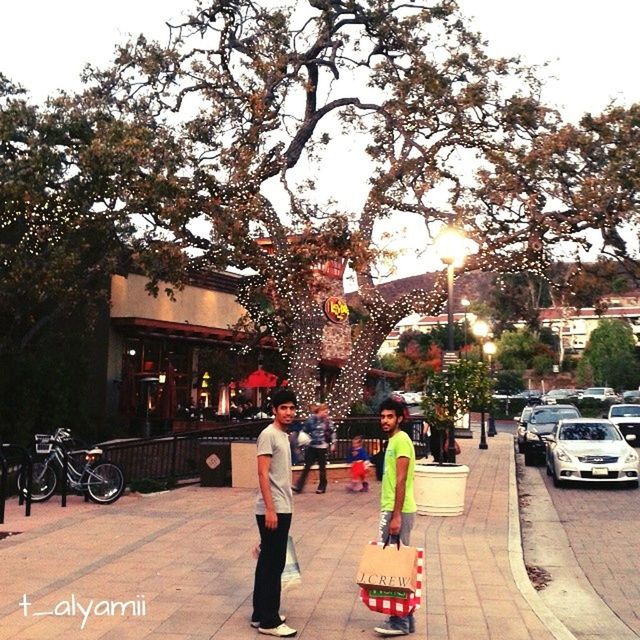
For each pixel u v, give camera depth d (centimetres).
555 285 2153
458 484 1295
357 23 2042
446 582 831
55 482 1384
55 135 1772
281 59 1969
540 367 7794
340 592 766
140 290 2742
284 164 2047
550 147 1838
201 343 2978
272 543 629
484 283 7625
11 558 889
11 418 2062
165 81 1969
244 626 641
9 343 2131
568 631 664
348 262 1903
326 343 3103
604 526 1309
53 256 1831
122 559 888
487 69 1972
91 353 2536
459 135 2009
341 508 1338
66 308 2119
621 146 1814
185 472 1686
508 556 968
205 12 2016
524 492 1781
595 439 1905
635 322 8519
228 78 2019
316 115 2094
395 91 2028
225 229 1817
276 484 633
